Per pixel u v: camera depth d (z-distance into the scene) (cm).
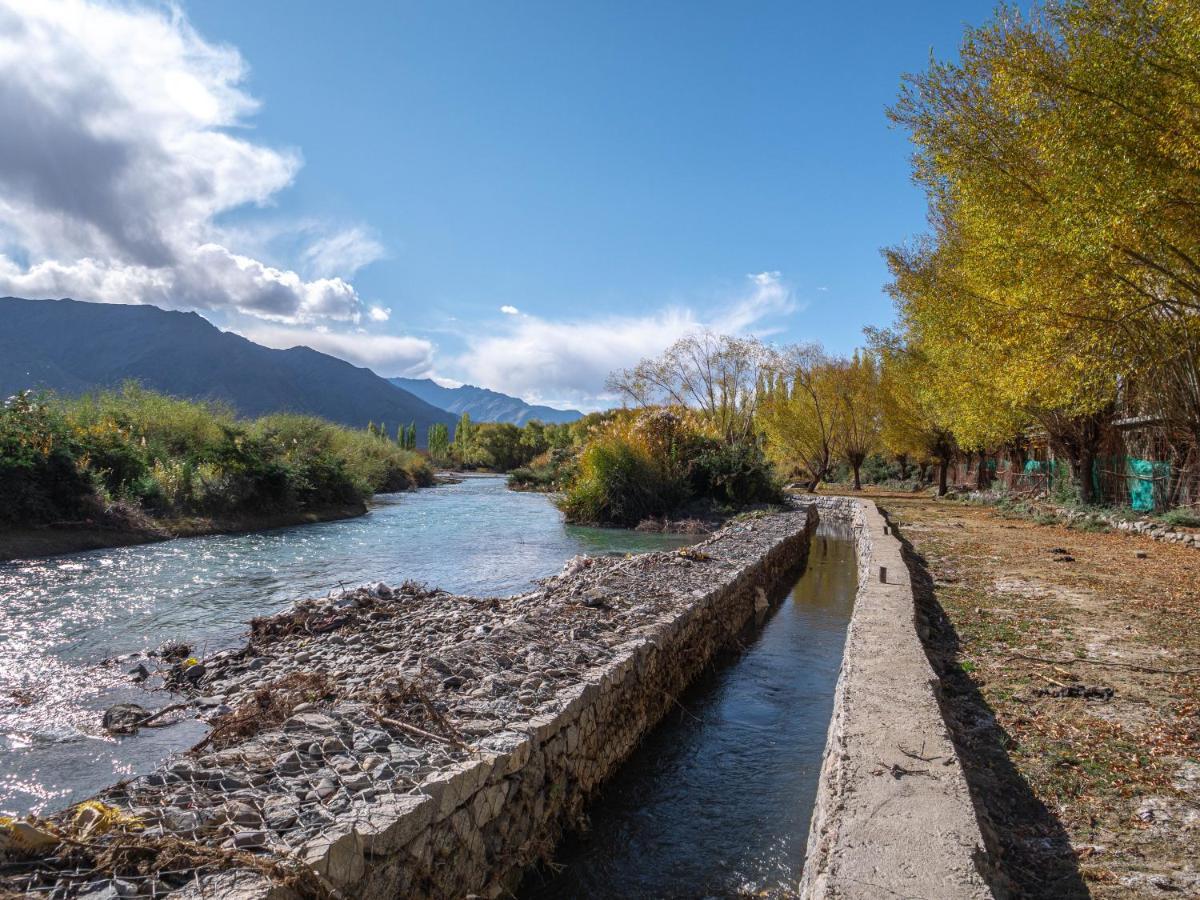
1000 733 456
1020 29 951
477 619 786
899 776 343
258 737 363
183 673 633
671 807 475
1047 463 2606
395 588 1000
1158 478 1808
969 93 1034
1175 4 738
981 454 3484
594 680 500
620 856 415
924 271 1986
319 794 302
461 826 327
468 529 1973
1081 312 989
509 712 426
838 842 284
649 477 2272
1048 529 1834
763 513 2211
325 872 248
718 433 2712
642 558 1146
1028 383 1188
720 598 878
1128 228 842
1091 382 1128
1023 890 291
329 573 1198
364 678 520
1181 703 505
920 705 439
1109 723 470
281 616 807
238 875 236
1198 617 782
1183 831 334
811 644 897
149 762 457
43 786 423
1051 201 919
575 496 2228
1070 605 848
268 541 1583
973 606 841
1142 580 1029
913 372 2675
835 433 3972
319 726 378
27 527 1308
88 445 1539
